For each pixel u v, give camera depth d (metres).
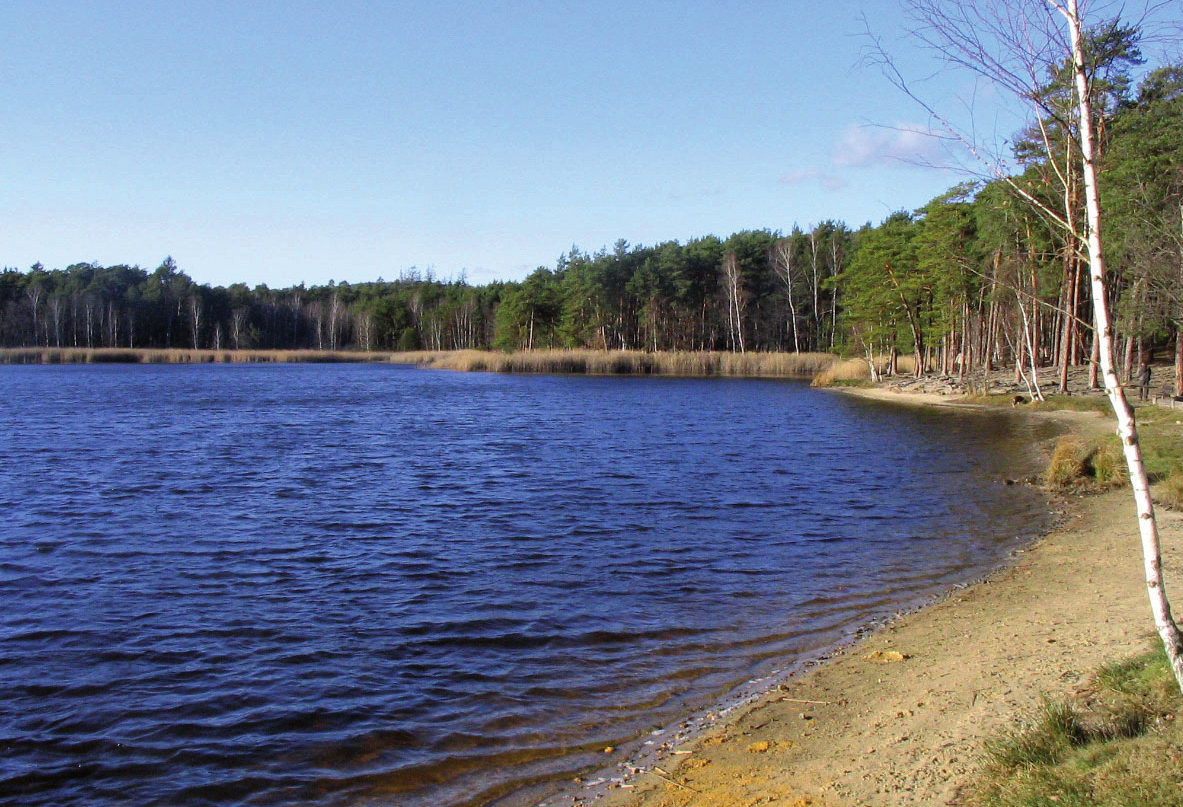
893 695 9.31
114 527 18.88
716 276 111.62
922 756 7.59
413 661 10.86
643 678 10.26
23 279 142.88
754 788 7.44
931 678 9.69
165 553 16.58
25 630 12.10
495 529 18.62
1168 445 23.69
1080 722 7.23
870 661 10.53
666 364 89.81
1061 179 6.86
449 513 20.38
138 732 8.93
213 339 147.75
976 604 12.74
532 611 12.89
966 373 61.44
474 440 35.22
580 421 43.12
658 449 32.31
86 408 49.34
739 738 8.54
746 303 108.19
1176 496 19.03
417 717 9.24
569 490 23.44
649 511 20.58
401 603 13.34
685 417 45.25
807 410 49.44
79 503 21.64
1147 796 5.57
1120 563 14.32
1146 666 8.18
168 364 114.81
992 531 18.16
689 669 10.54
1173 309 28.69
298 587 14.25
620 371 90.88
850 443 34.00
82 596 13.74
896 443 33.88
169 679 10.32
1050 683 8.83
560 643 11.50
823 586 14.18
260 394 61.69
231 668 10.66
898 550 16.62
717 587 14.16
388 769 8.12
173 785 7.85
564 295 117.31
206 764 8.25
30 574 15.07
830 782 7.35
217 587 14.27
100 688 10.05
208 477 25.78
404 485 24.31
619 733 8.80
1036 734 6.99
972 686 9.20
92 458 29.81
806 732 8.55
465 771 8.06
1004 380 57.34
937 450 31.73
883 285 70.69
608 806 7.33
